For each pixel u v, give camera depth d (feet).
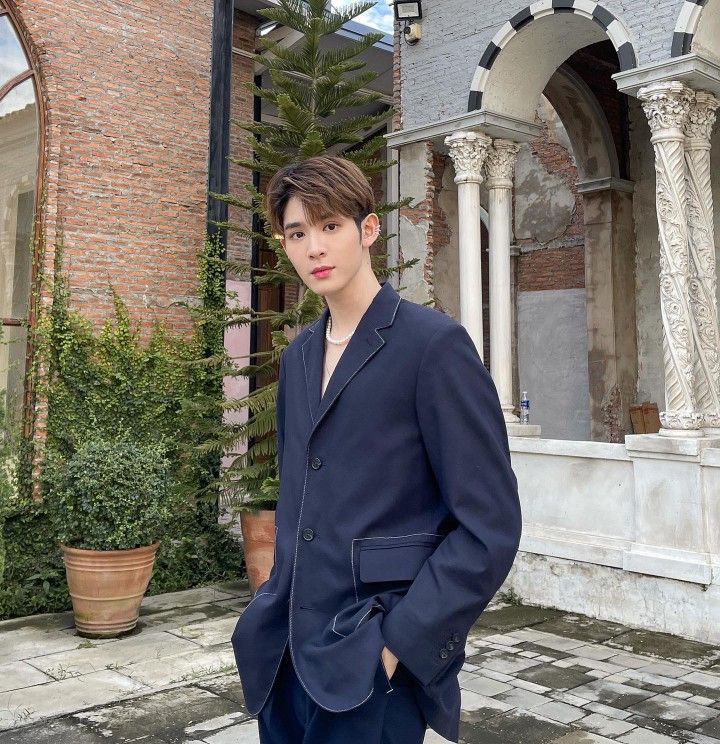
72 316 21.20
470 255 24.12
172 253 23.49
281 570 5.10
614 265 32.32
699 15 18.95
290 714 5.10
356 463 4.89
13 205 20.98
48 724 12.59
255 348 36.32
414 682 4.70
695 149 20.07
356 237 5.13
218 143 24.36
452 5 24.90
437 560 4.49
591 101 31.63
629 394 32.40
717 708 13.44
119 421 22.07
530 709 13.30
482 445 4.67
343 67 21.27
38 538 20.31
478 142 24.07
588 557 19.63
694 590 17.67
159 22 23.34
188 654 16.51
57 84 21.27
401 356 4.89
